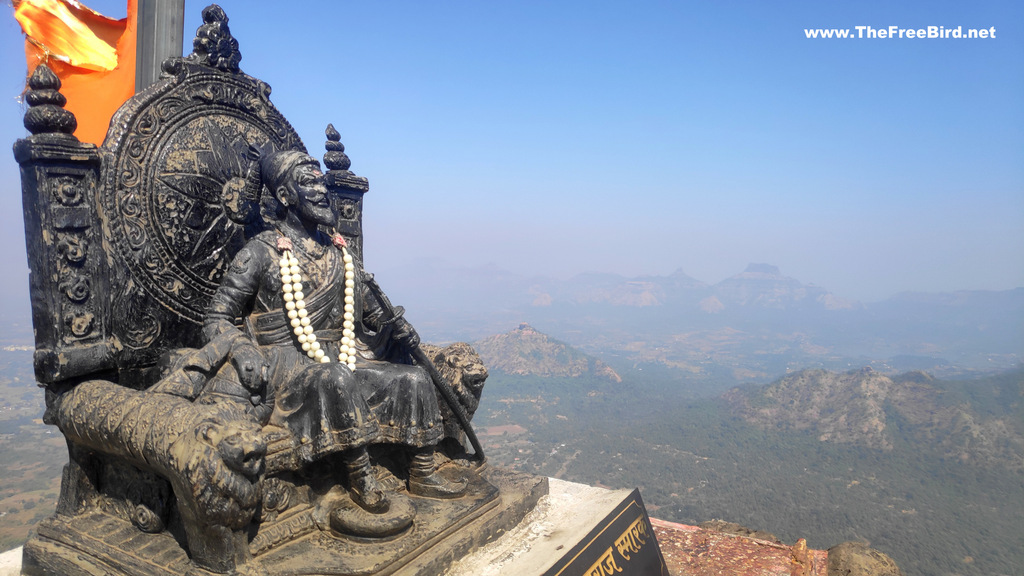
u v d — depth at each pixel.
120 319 3.41
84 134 4.20
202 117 3.82
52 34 3.98
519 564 3.45
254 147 4.07
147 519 3.02
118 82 4.26
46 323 3.16
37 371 3.18
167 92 3.63
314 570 2.85
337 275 3.70
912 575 59.81
